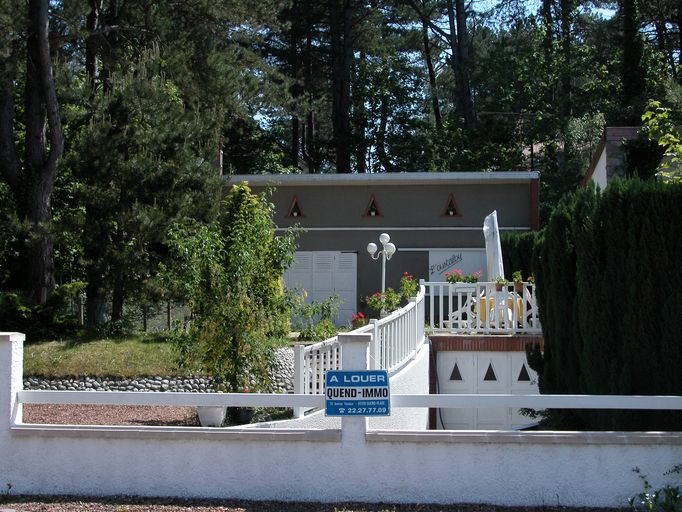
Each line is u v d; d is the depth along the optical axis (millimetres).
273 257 10828
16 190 21172
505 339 14672
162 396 7293
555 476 7035
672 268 8383
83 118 19672
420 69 44250
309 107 27969
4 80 18406
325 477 7191
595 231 8938
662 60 33969
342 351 7242
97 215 17969
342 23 40375
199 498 7246
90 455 7387
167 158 18438
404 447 7148
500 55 37812
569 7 38094
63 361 15016
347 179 23656
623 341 8562
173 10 21797
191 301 10500
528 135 35531
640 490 6969
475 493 7078
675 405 6934
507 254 21312
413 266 23938
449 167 36312
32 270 18859
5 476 7418
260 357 10484
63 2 19062
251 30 23312
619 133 16172
